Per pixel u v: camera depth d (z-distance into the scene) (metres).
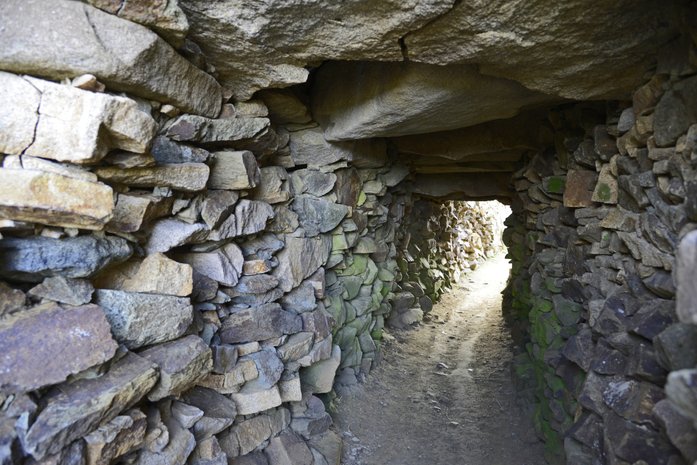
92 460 1.31
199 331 1.95
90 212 1.32
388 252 4.23
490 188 4.74
